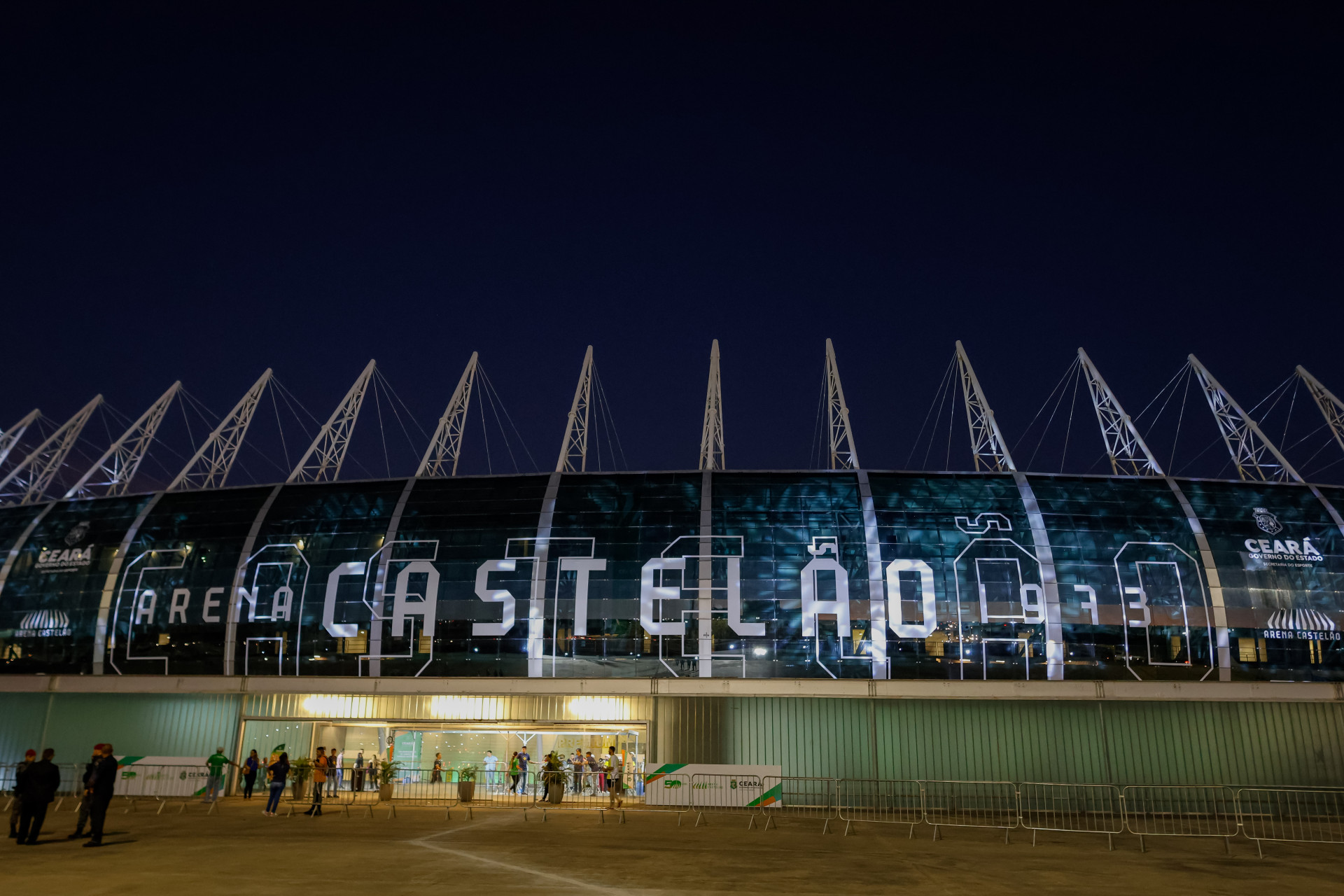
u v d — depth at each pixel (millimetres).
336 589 43438
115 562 45719
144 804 35062
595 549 42969
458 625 42094
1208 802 38156
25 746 43062
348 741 44000
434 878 18094
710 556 42375
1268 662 40406
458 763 43656
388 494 46156
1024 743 39375
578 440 56781
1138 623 40844
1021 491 44344
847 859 22438
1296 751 39094
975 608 41031
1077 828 31234
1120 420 56250
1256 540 42844
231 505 46938
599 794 39875
